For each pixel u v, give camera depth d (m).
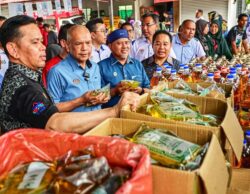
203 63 3.10
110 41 2.72
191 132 1.15
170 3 11.27
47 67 2.92
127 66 2.74
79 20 6.20
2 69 3.35
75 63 2.30
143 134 1.14
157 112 1.38
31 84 1.36
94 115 1.31
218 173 0.95
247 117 1.90
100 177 0.70
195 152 1.00
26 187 0.72
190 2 11.06
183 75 2.49
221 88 1.99
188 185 0.83
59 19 6.16
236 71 2.52
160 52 2.90
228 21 10.88
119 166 0.78
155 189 0.87
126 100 1.39
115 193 0.64
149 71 2.93
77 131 1.26
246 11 9.73
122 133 1.25
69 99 2.28
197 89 1.91
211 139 1.02
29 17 1.48
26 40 1.42
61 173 0.74
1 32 1.44
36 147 0.90
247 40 5.64
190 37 3.99
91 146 0.83
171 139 1.09
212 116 1.44
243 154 1.49
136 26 6.31
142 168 0.70
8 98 1.33
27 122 1.31
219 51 4.88
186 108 1.42
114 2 10.05
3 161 0.86
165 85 1.91
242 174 1.33
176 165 0.96
